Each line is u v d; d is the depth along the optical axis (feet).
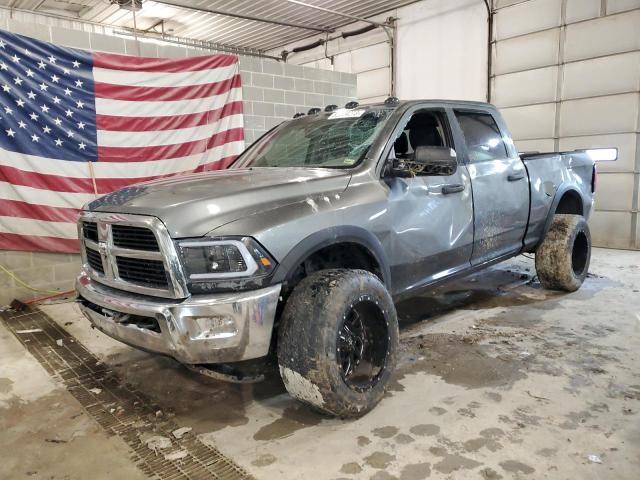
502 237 13.70
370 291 8.83
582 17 27.37
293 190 8.91
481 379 10.25
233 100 21.94
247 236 7.86
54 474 7.57
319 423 8.82
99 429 8.86
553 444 7.88
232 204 8.21
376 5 36.52
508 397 9.45
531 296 16.35
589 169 18.10
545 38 29.09
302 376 8.21
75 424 9.05
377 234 9.76
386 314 9.15
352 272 8.84
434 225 11.18
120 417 9.29
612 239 27.66
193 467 7.63
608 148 27.25
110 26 38.83
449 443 8.00
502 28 31.12
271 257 8.02
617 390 9.63
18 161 16.60
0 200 16.39
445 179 11.62
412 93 37.24
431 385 10.05
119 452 8.11
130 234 8.44
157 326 8.14
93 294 9.06
